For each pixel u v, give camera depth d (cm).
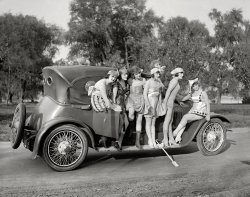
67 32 4094
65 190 499
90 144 682
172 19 2409
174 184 520
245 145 895
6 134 1144
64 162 632
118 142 671
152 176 574
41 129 615
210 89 3900
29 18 3169
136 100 695
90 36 4197
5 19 2609
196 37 2314
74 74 678
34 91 4259
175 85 727
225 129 775
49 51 3778
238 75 2988
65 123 639
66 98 662
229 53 3684
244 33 4256
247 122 1577
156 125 738
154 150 820
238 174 579
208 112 743
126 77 697
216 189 490
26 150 820
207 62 2303
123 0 4194
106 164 678
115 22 4259
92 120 665
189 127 752
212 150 761
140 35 4197
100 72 708
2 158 732
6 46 2411
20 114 650
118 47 4391
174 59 2138
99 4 4138
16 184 534
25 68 2505
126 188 502
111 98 686
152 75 715
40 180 558
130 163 684
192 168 630
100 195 469
